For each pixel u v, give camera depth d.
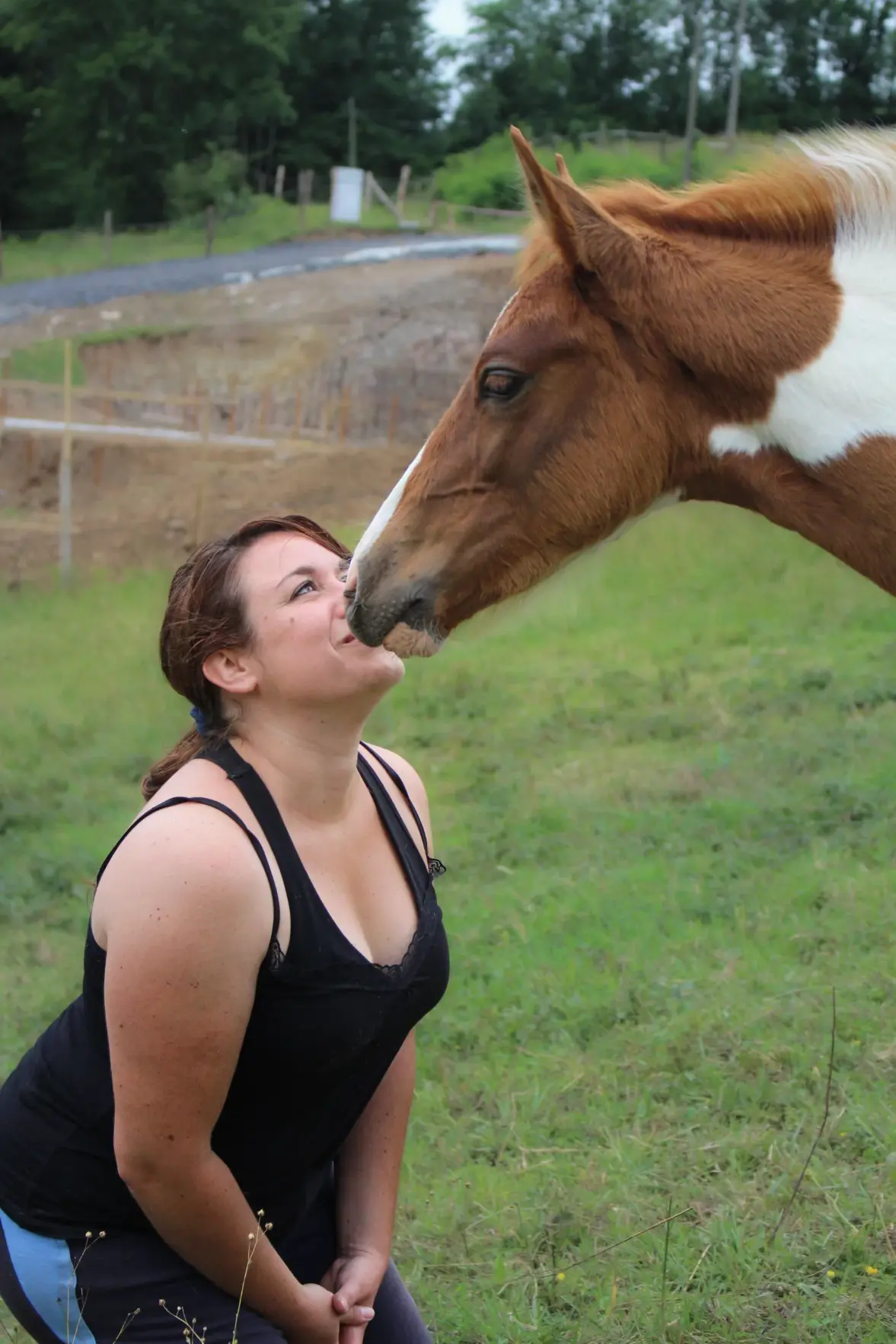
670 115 50.00
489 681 9.05
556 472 2.71
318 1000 1.90
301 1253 2.21
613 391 2.67
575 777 6.93
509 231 31.73
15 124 44.22
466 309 22.75
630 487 2.73
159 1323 1.94
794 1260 2.92
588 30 51.56
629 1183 3.26
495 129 51.97
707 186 2.77
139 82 42.94
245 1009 1.83
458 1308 2.85
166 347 22.03
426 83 52.00
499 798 6.70
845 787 5.93
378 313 22.61
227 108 43.78
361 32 50.47
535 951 4.73
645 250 2.61
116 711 9.26
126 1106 1.80
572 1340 2.74
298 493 16.52
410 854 2.14
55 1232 1.96
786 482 2.66
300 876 1.91
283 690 1.96
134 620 12.31
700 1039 3.91
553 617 10.49
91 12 41.81
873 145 2.69
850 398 2.56
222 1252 1.87
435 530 2.78
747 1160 3.34
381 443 19.11
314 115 50.00
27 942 5.57
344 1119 2.09
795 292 2.61
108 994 1.80
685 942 4.62
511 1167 3.44
